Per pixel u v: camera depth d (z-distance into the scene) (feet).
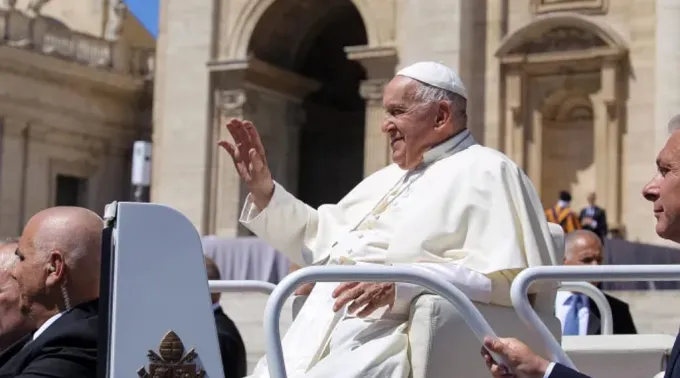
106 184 134.21
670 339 25.32
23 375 14.90
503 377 14.75
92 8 142.20
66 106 126.82
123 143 136.15
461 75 89.66
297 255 22.48
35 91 122.11
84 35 129.70
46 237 16.16
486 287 17.83
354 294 17.84
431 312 17.34
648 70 85.30
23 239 16.42
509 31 90.43
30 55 119.24
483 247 18.90
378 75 95.61
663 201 14.57
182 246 14.15
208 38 104.06
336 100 123.85
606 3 86.99
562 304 33.65
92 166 132.05
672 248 74.54
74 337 15.33
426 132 20.79
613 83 85.76
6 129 119.14
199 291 14.11
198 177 102.99
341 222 22.48
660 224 14.73
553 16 87.45
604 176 86.43
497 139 89.81
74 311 15.92
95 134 131.75
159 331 13.83
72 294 16.10
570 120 90.79
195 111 103.86
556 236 21.49
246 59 101.71
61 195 129.39
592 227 78.28
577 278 16.98
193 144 103.55
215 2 104.42
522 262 18.48
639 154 85.25
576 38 87.81
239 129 22.16
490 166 19.65
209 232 102.73
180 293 14.02
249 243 85.05
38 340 15.57
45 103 123.65
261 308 60.80
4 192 119.03
